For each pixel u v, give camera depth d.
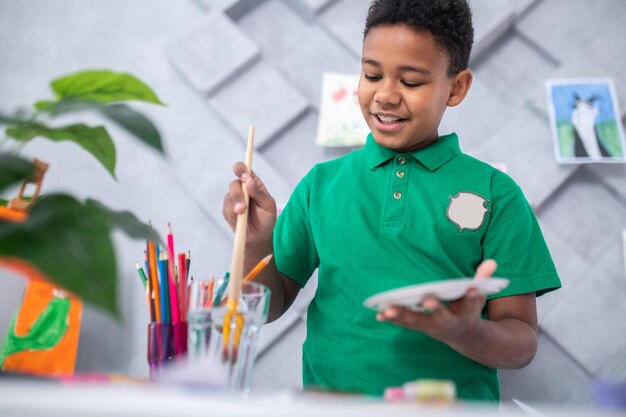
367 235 1.03
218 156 1.59
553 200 1.53
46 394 0.45
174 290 0.78
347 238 1.04
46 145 1.61
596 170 1.52
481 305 0.71
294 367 1.49
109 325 1.51
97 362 1.49
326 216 1.08
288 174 1.58
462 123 1.56
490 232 1.03
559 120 1.53
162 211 1.58
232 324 0.71
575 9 1.61
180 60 1.61
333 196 1.09
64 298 0.98
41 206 0.61
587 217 1.51
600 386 0.59
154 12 1.68
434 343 0.96
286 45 1.64
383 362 0.95
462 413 0.45
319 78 1.62
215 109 1.60
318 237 1.06
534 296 1.02
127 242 1.55
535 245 1.04
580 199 1.52
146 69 1.65
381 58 1.01
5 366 0.95
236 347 0.71
